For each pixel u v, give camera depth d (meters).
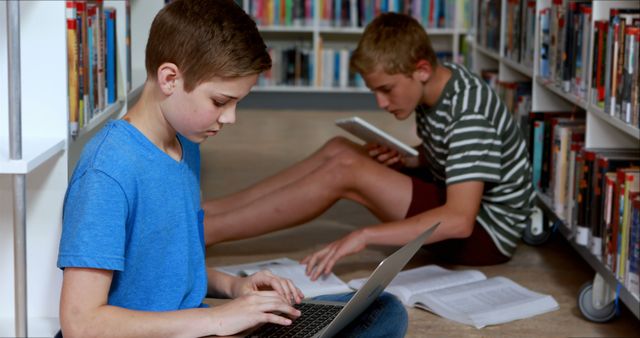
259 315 1.44
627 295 2.18
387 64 2.37
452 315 2.25
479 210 2.68
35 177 1.79
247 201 2.67
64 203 1.40
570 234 2.72
